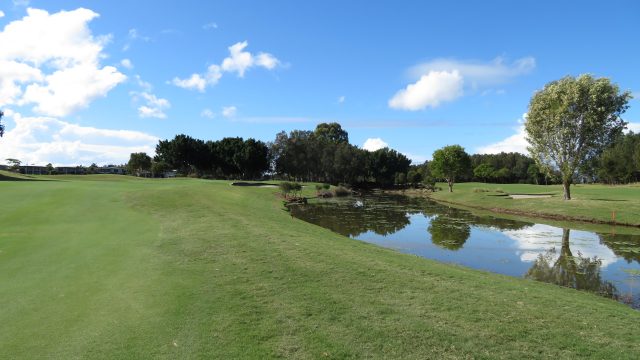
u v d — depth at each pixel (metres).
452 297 8.98
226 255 12.34
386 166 96.44
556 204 35.66
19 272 9.84
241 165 87.62
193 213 21.67
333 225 29.05
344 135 133.50
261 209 29.55
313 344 6.44
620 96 34.66
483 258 18.22
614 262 17.44
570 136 36.06
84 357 5.75
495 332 7.11
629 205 32.06
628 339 7.07
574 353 6.41
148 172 90.88
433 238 23.52
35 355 5.79
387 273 10.84
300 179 98.94
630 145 87.88
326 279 10.05
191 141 89.31
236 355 5.98
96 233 15.03
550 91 36.34
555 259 18.02
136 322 7.04
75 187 29.58
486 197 47.44
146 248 12.94
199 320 7.24
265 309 7.90
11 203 20.97
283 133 94.31
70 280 9.30
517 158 112.19
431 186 79.62
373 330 7.03
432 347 6.45
